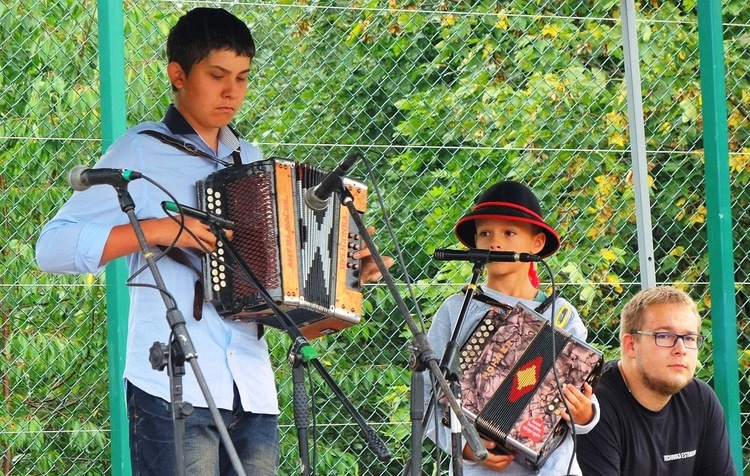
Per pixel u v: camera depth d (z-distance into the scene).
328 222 6.80
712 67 9.64
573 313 8.11
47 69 11.95
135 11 11.50
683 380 8.30
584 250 12.48
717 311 9.61
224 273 6.43
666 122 13.54
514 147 12.28
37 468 11.10
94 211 6.57
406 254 12.33
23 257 11.61
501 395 7.53
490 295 8.14
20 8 11.95
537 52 13.04
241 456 6.73
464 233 8.64
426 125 12.59
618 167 12.94
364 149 12.07
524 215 8.14
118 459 8.23
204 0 11.68
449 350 6.60
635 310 8.48
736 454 9.48
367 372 11.35
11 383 11.38
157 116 11.65
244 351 6.74
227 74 6.84
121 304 8.26
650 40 13.55
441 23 13.16
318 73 12.50
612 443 8.31
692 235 13.56
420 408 6.10
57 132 11.73
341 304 6.80
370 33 13.07
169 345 5.65
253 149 7.35
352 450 11.27
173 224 6.41
